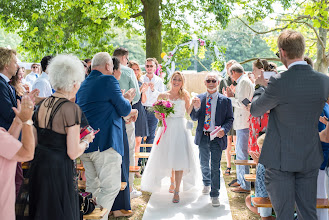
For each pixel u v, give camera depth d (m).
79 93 3.58
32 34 11.30
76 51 14.03
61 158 2.54
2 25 12.85
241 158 5.06
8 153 2.22
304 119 2.74
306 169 2.77
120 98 3.53
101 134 3.45
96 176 3.69
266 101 2.82
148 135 6.32
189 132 4.84
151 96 6.66
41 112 2.59
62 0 10.91
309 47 15.29
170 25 15.08
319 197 3.44
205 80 4.68
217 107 4.64
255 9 13.98
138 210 4.53
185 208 4.59
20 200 2.55
